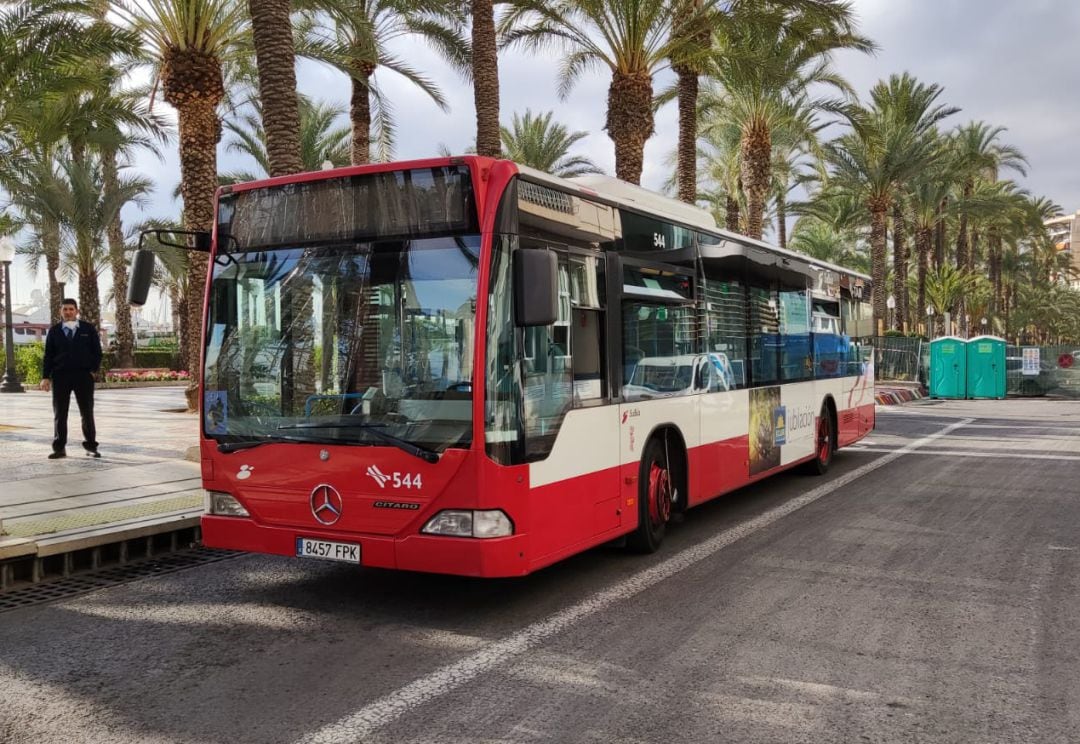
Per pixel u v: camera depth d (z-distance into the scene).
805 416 10.62
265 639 5.02
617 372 6.38
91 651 4.85
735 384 8.57
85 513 7.62
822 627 5.11
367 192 5.43
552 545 5.47
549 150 32.38
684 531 7.84
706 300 7.99
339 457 5.33
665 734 3.70
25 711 4.02
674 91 25.56
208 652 4.80
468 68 19.75
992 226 57.47
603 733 3.71
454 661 4.60
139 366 39.53
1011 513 8.48
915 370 32.25
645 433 6.77
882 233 36.41
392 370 5.26
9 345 26.70
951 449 13.68
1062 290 80.94
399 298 5.27
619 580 6.19
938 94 34.62
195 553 7.26
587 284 6.03
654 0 16.91
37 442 12.78
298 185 5.64
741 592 5.84
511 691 4.18
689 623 5.20
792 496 9.57
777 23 17.22
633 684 4.26
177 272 32.47
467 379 5.06
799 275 10.56
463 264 5.14
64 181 29.62
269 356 5.62
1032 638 4.90
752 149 25.23
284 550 5.51
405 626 5.22
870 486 10.18
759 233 25.34
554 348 5.59
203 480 5.85
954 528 7.81
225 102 23.64
